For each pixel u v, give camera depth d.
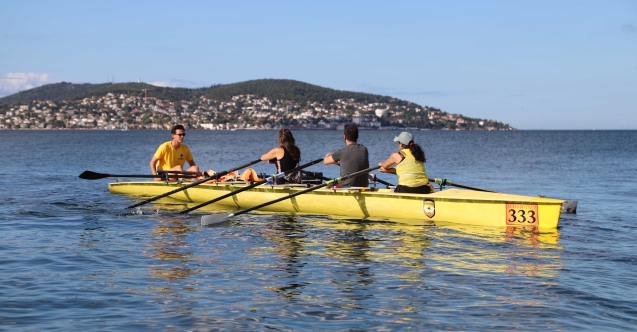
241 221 9.26
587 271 6.03
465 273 5.89
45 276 5.66
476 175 20.19
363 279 5.64
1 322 4.40
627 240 7.74
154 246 7.14
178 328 4.31
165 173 11.72
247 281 5.55
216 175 10.80
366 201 9.55
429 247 7.17
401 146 9.48
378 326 4.38
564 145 60.09
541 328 4.37
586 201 12.45
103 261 6.30
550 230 8.40
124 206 10.94
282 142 10.57
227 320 4.48
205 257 6.55
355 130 9.82
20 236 7.71
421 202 9.15
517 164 26.88
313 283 5.49
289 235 7.98
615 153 40.09
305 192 9.56
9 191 13.38
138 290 5.23
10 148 42.44
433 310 4.74
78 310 4.69
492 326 4.39
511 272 5.95
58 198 12.05
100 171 20.45
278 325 4.39
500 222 8.64
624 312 4.73
